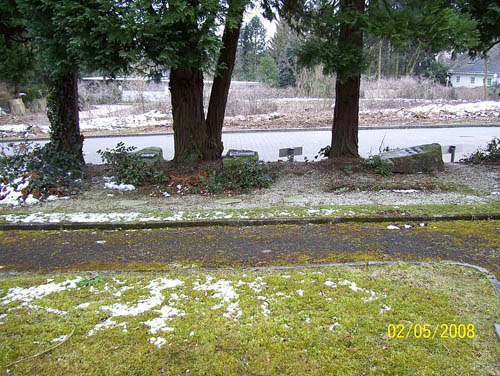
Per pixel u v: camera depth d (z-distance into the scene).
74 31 5.63
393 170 7.84
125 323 2.96
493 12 7.12
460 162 9.02
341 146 8.76
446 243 4.46
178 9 5.38
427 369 2.46
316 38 7.28
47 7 6.03
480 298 3.21
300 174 7.91
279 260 4.11
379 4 7.60
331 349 2.65
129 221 5.44
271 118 20.64
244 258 4.20
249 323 2.94
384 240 4.60
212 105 8.62
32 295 3.41
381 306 3.12
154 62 6.08
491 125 17.69
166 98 26.33
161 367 2.53
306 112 22.25
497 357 2.56
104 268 4.04
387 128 17.69
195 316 3.04
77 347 2.71
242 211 5.79
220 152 8.88
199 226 5.34
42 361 2.59
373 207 5.81
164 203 6.52
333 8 7.59
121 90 29.30
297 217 5.42
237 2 6.00
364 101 24.72
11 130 18.28
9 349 2.71
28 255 4.46
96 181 7.94
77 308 3.18
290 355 2.61
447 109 22.12
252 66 41.12
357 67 6.86
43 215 5.79
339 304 3.15
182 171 8.01
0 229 5.37
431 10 6.12
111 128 19.08
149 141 15.56
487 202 5.99
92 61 5.96
